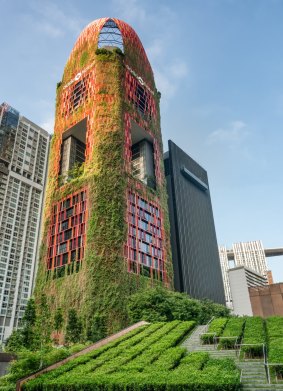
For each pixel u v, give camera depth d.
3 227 127.25
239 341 25.00
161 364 21.64
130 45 102.44
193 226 120.19
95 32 100.38
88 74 92.75
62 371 23.56
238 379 16.94
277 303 43.78
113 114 81.12
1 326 112.62
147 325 36.19
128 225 69.88
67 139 92.31
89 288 58.34
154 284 68.75
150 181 88.19
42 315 57.28
